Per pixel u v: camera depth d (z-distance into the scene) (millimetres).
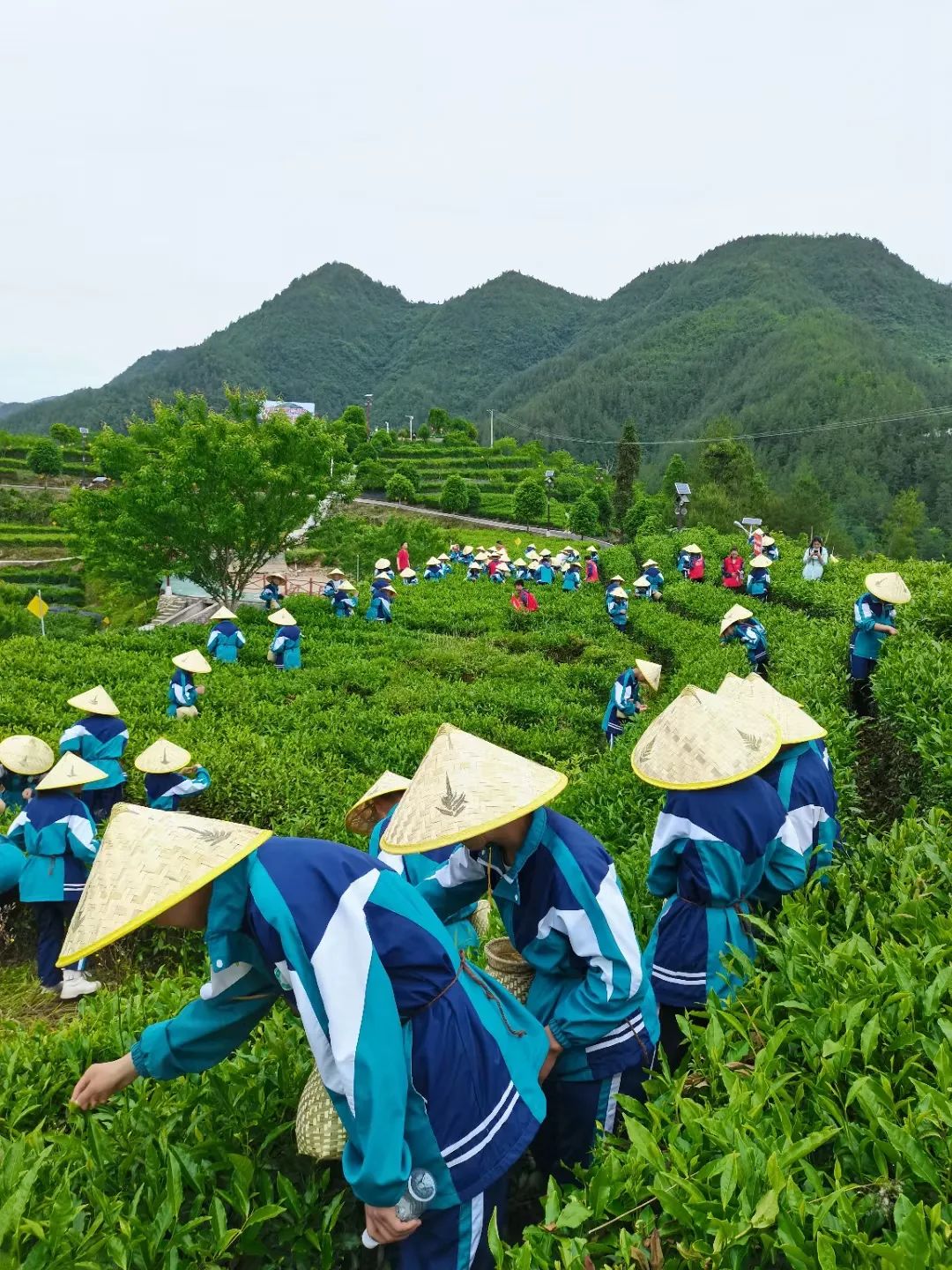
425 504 82938
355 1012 2270
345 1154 2365
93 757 9547
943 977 2834
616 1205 2416
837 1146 2432
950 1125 2260
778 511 78562
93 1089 2857
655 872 3715
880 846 4418
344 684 17688
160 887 2400
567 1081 3000
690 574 29547
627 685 12305
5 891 6777
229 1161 2883
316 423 25906
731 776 3477
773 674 12234
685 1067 3059
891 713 8523
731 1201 2242
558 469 110375
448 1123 2438
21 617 41656
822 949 3311
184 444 23766
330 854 2484
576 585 30219
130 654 19312
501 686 17344
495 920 4684
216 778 9609
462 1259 2496
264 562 26766
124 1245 2520
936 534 99875
